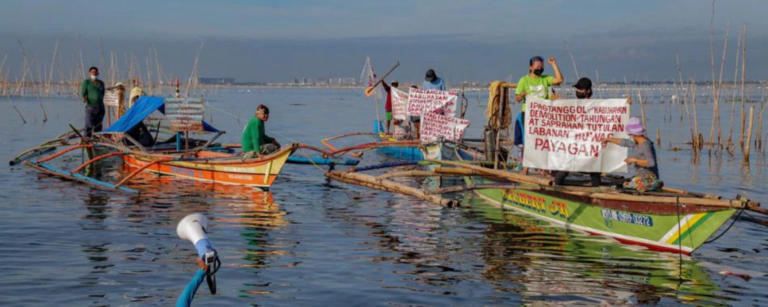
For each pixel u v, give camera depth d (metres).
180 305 2.91
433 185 17.28
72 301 7.63
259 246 10.38
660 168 20.69
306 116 51.47
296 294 8.04
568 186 11.34
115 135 20.02
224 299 7.80
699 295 8.13
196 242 3.04
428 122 20.44
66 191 15.09
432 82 22.42
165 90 68.62
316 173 19.08
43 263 9.15
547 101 11.37
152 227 11.51
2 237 10.58
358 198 14.98
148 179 17.36
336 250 10.21
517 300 7.90
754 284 8.58
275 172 15.49
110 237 10.72
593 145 11.07
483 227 11.93
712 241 9.98
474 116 53.59
